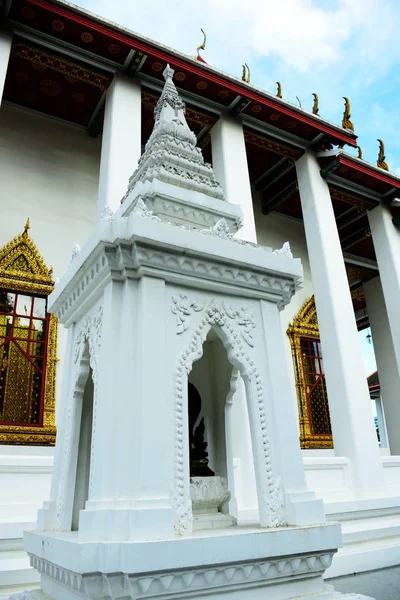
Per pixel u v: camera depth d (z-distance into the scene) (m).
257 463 1.79
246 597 1.49
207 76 7.52
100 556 1.33
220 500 1.97
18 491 3.94
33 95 8.27
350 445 6.68
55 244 7.86
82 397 2.14
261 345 1.99
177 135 2.87
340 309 7.61
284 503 1.75
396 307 9.13
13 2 6.25
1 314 6.90
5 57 6.26
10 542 3.43
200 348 1.81
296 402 9.52
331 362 7.32
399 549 4.48
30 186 8.02
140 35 6.95
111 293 1.76
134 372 1.65
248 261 1.95
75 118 8.88
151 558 1.30
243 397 4.99
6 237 7.45
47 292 7.27
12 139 8.20
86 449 2.16
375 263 13.08
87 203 8.50
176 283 1.85
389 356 12.24
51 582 1.76
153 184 2.31
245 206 7.33
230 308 1.96
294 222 11.71
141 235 1.70
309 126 8.63
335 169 8.85
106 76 7.22
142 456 1.50
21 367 6.75
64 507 1.95
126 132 6.70
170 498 1.51
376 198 9.98
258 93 8.00
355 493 6.37
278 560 1.53
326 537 1.65
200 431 2.29
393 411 11.79
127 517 1.43
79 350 2.16
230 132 7.95
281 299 2.12
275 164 10.13
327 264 7.91
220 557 1.41
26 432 6.36
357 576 3.86
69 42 6.80
